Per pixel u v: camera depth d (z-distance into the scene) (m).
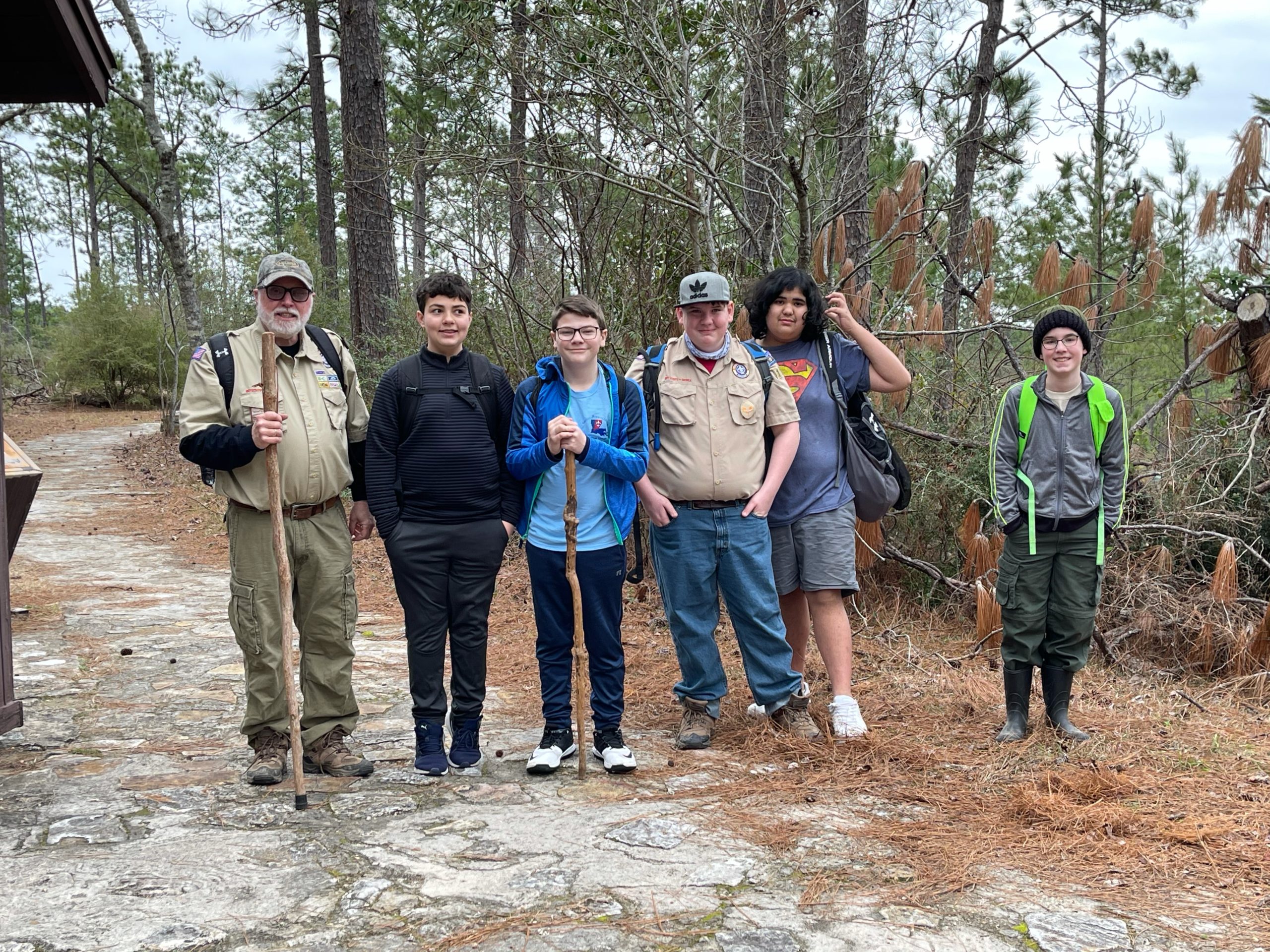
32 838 3.17
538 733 4.41
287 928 2.56
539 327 8.01
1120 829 3.22
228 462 3.51
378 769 3.90
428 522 3.77
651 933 2.54
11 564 8.91
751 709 4.57
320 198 21.81
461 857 3.02
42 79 4.07
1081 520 4.06
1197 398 6.75
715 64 6.43
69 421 26.89
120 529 11.17
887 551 6.18
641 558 4.06
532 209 7.04
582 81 6.24
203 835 3.18
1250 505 5.91
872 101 6.08
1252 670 5.02
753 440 4.07
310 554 3.69
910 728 4.33
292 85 21.86
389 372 3.78
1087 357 6.89
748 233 6.32
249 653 3.68
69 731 4.40
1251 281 8.14
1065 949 2.48
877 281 7.28
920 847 3.11
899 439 6.41
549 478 3.87
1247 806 3.39
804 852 3.08
